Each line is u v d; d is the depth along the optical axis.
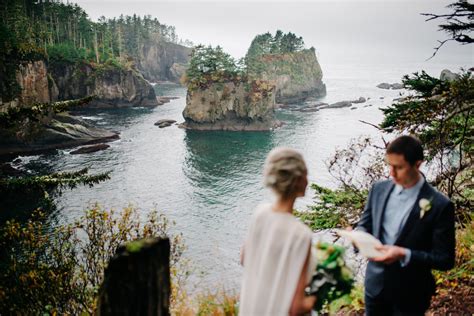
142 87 132.25
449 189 6.38
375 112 121.75
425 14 8.26
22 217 38.88
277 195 1.95
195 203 50.38
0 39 88.50
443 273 4.71
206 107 100.75
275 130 99.19
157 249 2.06
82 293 6.47
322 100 155.12
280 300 1.80
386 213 2.77
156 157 71.31
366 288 2.98
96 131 82.69
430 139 6.88
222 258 35.53
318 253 2.14
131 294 1.98
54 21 138.38
